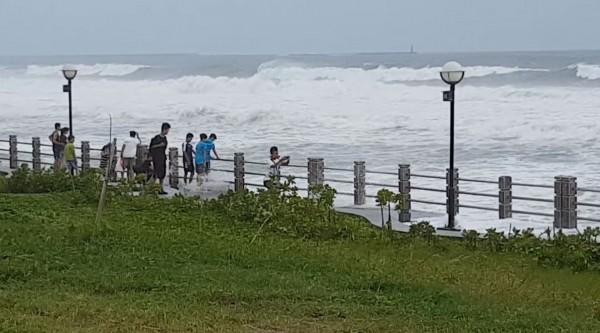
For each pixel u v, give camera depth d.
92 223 13.38
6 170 26.27
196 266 10.57
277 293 8.97
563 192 15.90
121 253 11.09
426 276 10.82
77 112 51.84
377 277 10.29
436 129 37.31
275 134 38.16
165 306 8.20
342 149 31.70
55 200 17.06
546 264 12.61
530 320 8.37
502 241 13.83
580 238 13.34
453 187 16.78
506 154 29.33
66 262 10.32
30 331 7.02
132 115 49.06
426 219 17.67
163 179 23.05
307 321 7.86
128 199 17.41
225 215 16.08
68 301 8.26
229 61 128.88
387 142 33.50
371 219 17.44
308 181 19.92
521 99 47.16
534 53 133.00
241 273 10.23
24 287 8.94
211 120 45.16
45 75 96.06
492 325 8.12
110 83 79.50
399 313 8.45
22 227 12.88
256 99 55.84
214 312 8.05
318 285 9.70
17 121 48.12
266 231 14.67
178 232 13.49
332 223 15.02
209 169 23.08
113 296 8.70
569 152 29.47
